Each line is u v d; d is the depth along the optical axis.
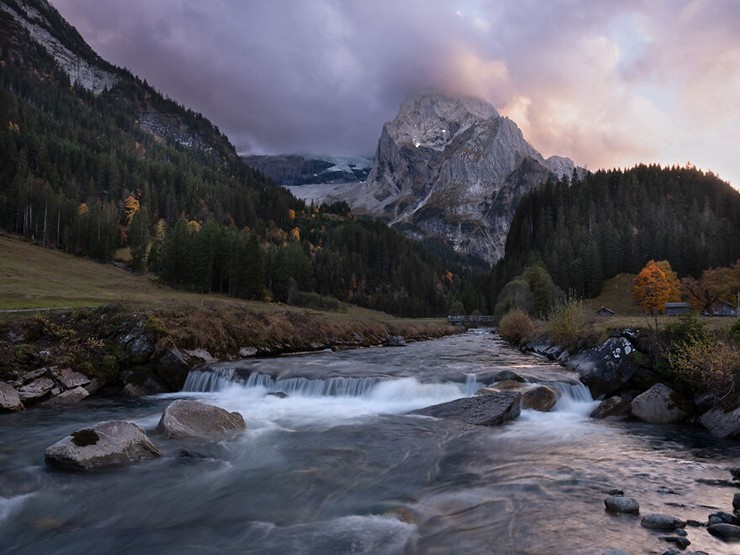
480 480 10.73
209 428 14.71
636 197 198.25
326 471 11.47
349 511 9.10
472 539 7.73
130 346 23.61
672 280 111.00
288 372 24.12
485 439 14.23
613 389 19.27
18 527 8.65
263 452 12.98
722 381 15.77
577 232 164.38
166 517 9.02
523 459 12.30
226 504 9.56
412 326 69.00
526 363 30.11
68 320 24.45
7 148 160.75
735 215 179.25
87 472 11.24
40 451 13.03
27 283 59.25
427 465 11.90
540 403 18.30
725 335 18.03
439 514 8.85
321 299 113.12
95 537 8.21
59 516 9.11
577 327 31.75
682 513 8.55
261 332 33.69
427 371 24.81
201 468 11.65
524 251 179.25
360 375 23.03
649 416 16.61
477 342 57.47
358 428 15.53
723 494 9.56
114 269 109.56
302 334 38.47
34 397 18.84
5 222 124.00
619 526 8.01
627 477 10.75
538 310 93.81
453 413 17.03
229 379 23.72
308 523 8.59
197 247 95.31
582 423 16.34
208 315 30.66
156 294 78.75
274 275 108.62
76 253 114.69
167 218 179.62
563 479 10.66
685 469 11.30
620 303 127.69
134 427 12.73
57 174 167.38
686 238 140.75
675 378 17.97
